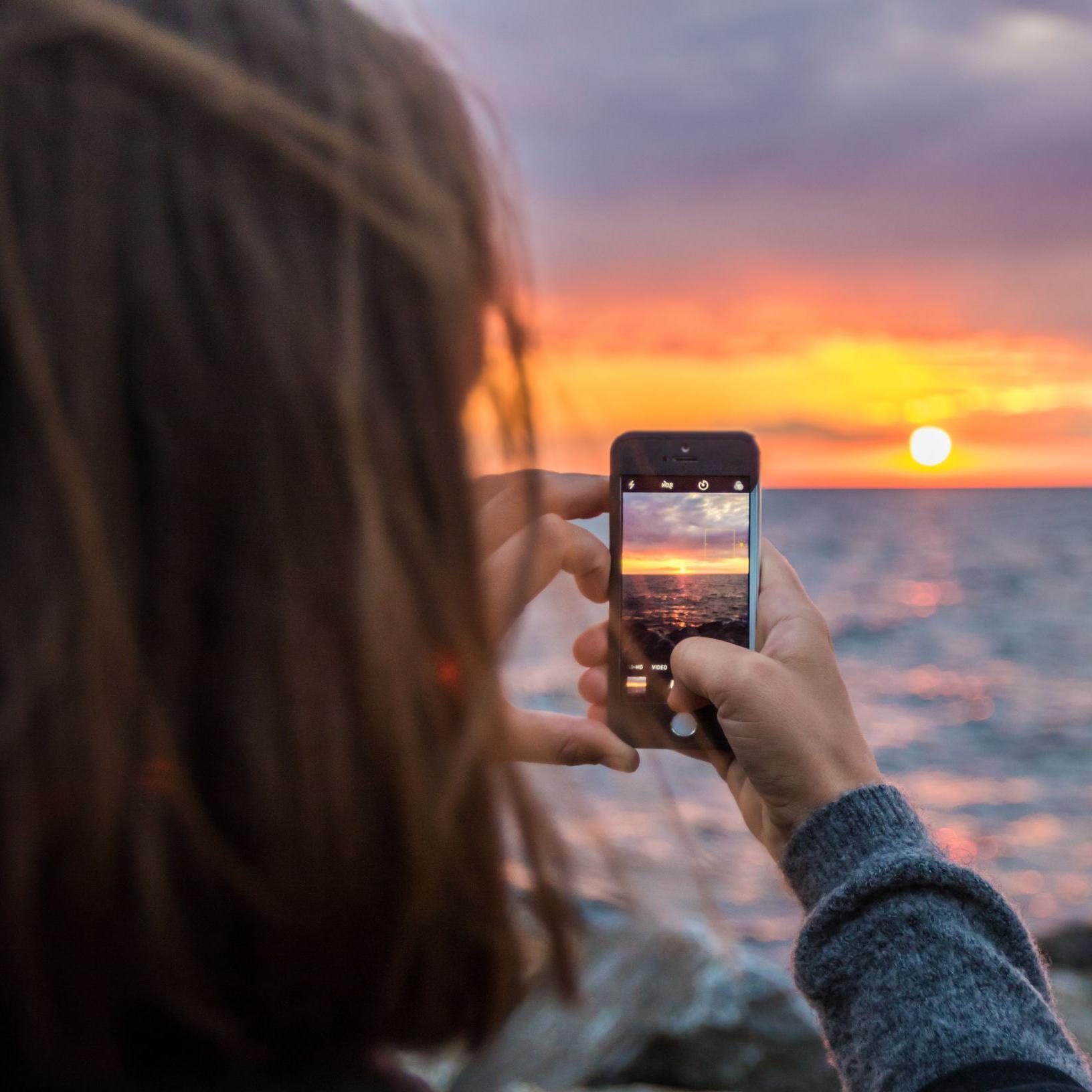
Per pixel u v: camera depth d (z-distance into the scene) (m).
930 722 22.45
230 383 0.45
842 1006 0.94
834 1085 4.27
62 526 0.43
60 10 0.47
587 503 1.40
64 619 0.43
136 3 0.51
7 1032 0.46
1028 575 57.47
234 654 0.45
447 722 0.49
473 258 0.55
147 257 0.45
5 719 0.42
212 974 0.47
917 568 61.41
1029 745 20.08
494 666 0.50
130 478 0.44
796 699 1.13
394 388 0.49
